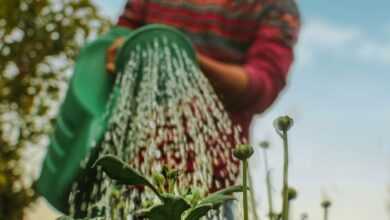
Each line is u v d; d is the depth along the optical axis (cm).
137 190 179
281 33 328
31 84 597
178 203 94
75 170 300
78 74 324
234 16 330
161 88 296
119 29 349
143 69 300
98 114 310
